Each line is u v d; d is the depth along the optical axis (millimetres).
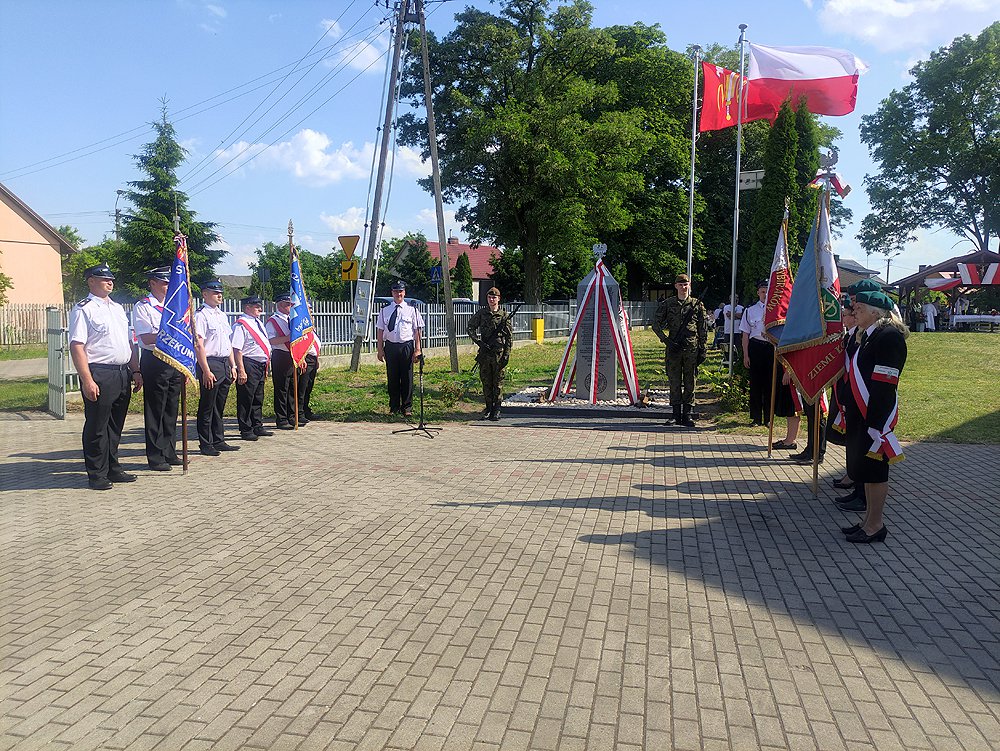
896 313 5586
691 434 10344
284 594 4656
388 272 61656
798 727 3199
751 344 10625
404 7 16750
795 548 5531
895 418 5500
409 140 36312
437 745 3061
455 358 18594
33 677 3631
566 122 33781
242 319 10094
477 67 35031
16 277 33844
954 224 45656
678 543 5641
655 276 46938
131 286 34281
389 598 4582
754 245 12273
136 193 35656
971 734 3148
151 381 8070
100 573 5039
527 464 8453
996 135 42719
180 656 3842
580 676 3623
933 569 5098
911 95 45500
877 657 3834
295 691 3488
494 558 5305
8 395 14539
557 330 36406
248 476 7922
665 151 40031
